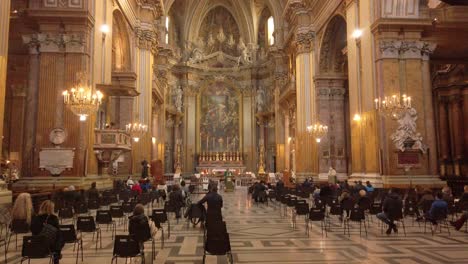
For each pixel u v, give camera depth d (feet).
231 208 54.70
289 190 56.85
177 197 42.32
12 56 62.44
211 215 24.30
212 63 143.23
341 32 77.46
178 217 41.60
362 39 56.03
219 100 141.79
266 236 31.37
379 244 27.61
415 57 51.85
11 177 67.10
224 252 19.47
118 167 71.82
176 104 133.28
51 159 45.32
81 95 38.91
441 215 31.53
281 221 40.83
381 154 50.34
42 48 46.83
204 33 146.20
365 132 54.39
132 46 77.66
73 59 46.62
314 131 73.92
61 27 47.26
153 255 23.26
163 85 115.03
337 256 23.81
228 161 135.23
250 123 139.44
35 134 46.32
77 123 46.19
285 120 113.60
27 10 46.42
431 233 32.24
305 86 85.81
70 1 47.26
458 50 59.62
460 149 77.97
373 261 22.44
